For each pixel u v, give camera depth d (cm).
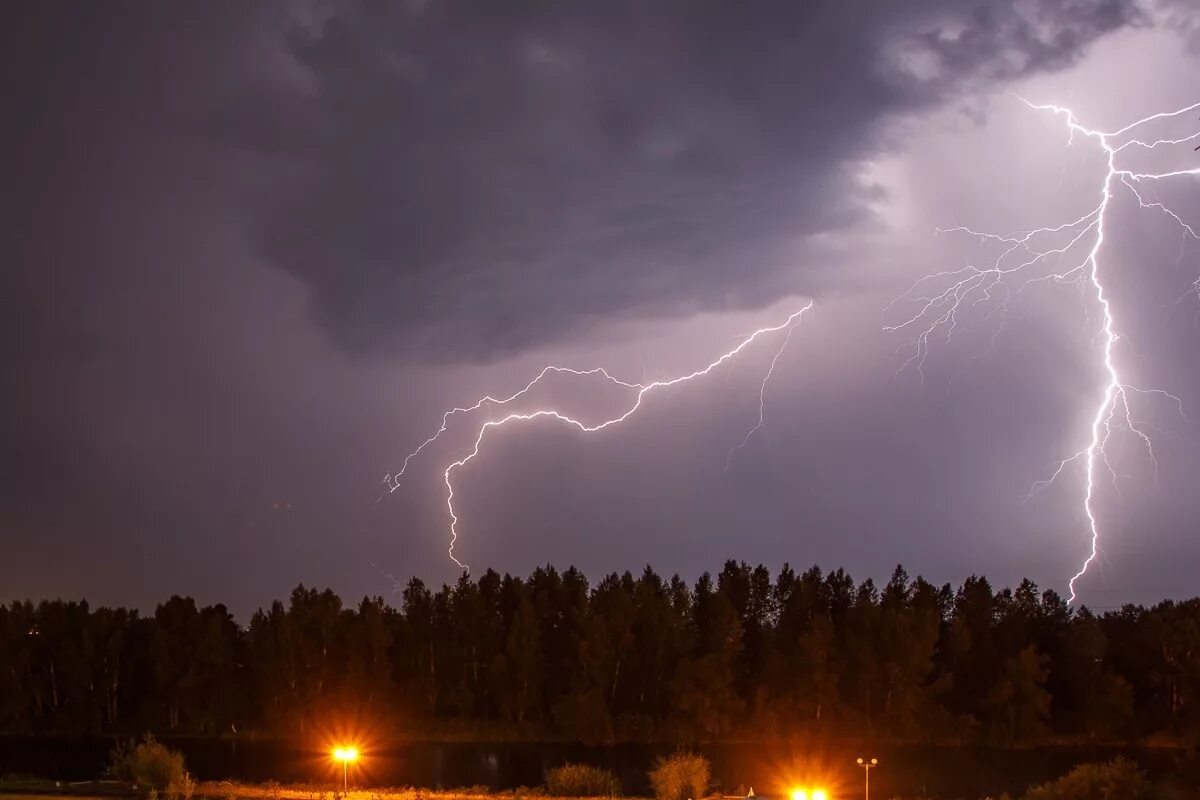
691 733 8694
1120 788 4697
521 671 9200
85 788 4881
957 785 6281
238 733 9300
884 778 6631
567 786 5172
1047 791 4872
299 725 9169
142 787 4809
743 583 10381
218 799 4762
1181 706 8606
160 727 9488
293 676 9262
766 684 9006
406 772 6819
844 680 8975
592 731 8556
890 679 8719
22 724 9512
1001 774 6869
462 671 9488
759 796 5031
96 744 8700
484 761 7531
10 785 4938
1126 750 8250
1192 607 9369
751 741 8700
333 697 9094
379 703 9106
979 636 9425
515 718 9238
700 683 8712
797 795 5062
